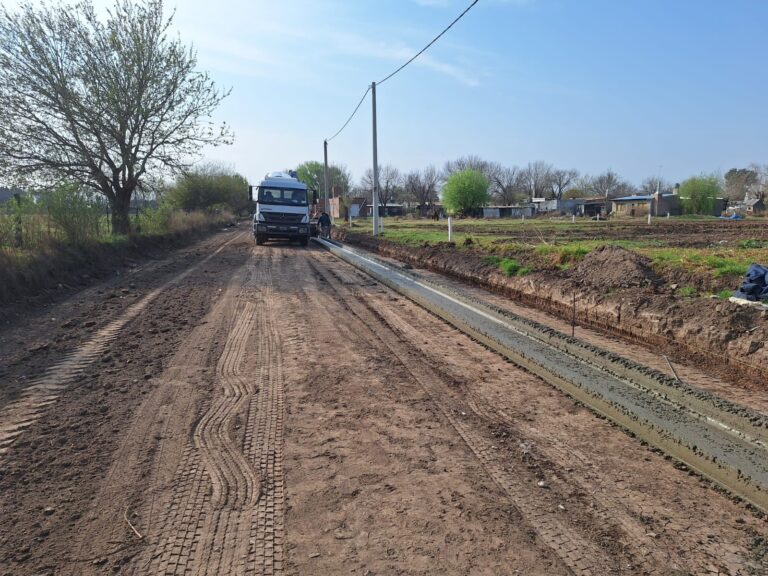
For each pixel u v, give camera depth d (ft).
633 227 108.17
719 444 12.85
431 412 15.53
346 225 137.49
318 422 14.70
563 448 13.35
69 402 15.94
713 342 20.04
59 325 26.11
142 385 17.48
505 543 9.43
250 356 20.98
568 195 363.56
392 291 37.99
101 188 64.75
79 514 10.25
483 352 22.17
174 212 92.73
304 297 34.65
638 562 8.96
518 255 42.86
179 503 10.65
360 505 10.62
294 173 91.66
